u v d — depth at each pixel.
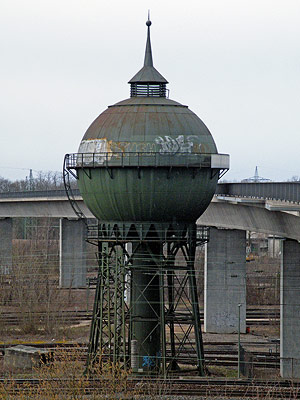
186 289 160.12
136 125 75.94
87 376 72.06
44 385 66.12
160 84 79.94
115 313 77.19
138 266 77.81
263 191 93.25
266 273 178.75
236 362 95.38
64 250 169.75
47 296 137.12
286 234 92.88
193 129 76.75
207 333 122.56
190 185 76.06
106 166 75.50
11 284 146.12
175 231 77.25
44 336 116.50
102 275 79.38
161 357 78.69
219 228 123.56
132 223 77.06
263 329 125.12
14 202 172.88
